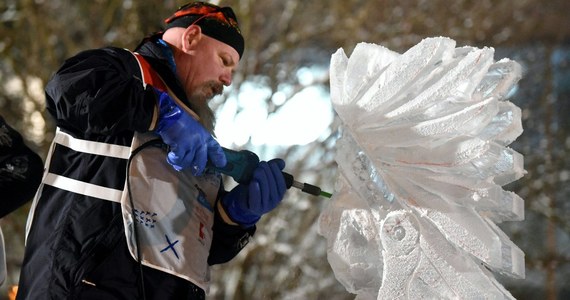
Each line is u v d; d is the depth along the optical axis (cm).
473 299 236
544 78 895
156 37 260
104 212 230
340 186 252
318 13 814
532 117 884
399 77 239
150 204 233
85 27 771
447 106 238
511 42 898
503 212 241
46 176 241
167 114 228
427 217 239
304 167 729
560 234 858
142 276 228
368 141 242
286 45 786
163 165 238
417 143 239
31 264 233
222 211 260
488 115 232
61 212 233
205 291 250
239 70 758
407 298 235
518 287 841
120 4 764
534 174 848
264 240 729
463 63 236
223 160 239
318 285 732
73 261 225
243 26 769
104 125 221
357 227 249
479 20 864
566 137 880
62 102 224
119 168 233
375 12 834
